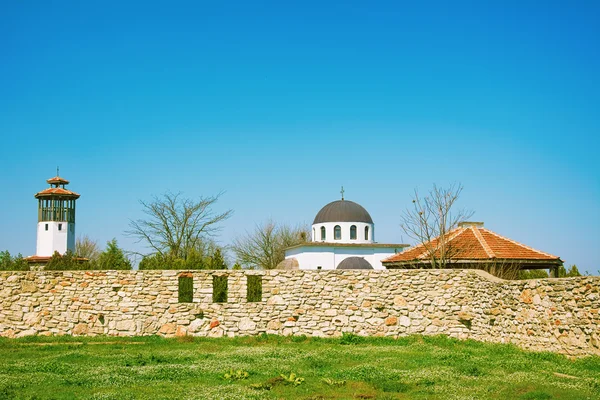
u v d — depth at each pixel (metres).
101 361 17.44
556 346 17.61
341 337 23.36
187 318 23.70
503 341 20.56
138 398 12.40
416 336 22.77
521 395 12.52
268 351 19.25
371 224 77.06
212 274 24.09
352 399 12.59
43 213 88.06
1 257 54.03
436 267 31.20
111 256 47.69
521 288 19.58
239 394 12.68
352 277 24.00
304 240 85.12
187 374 15.10
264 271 24.17
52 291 23.95
